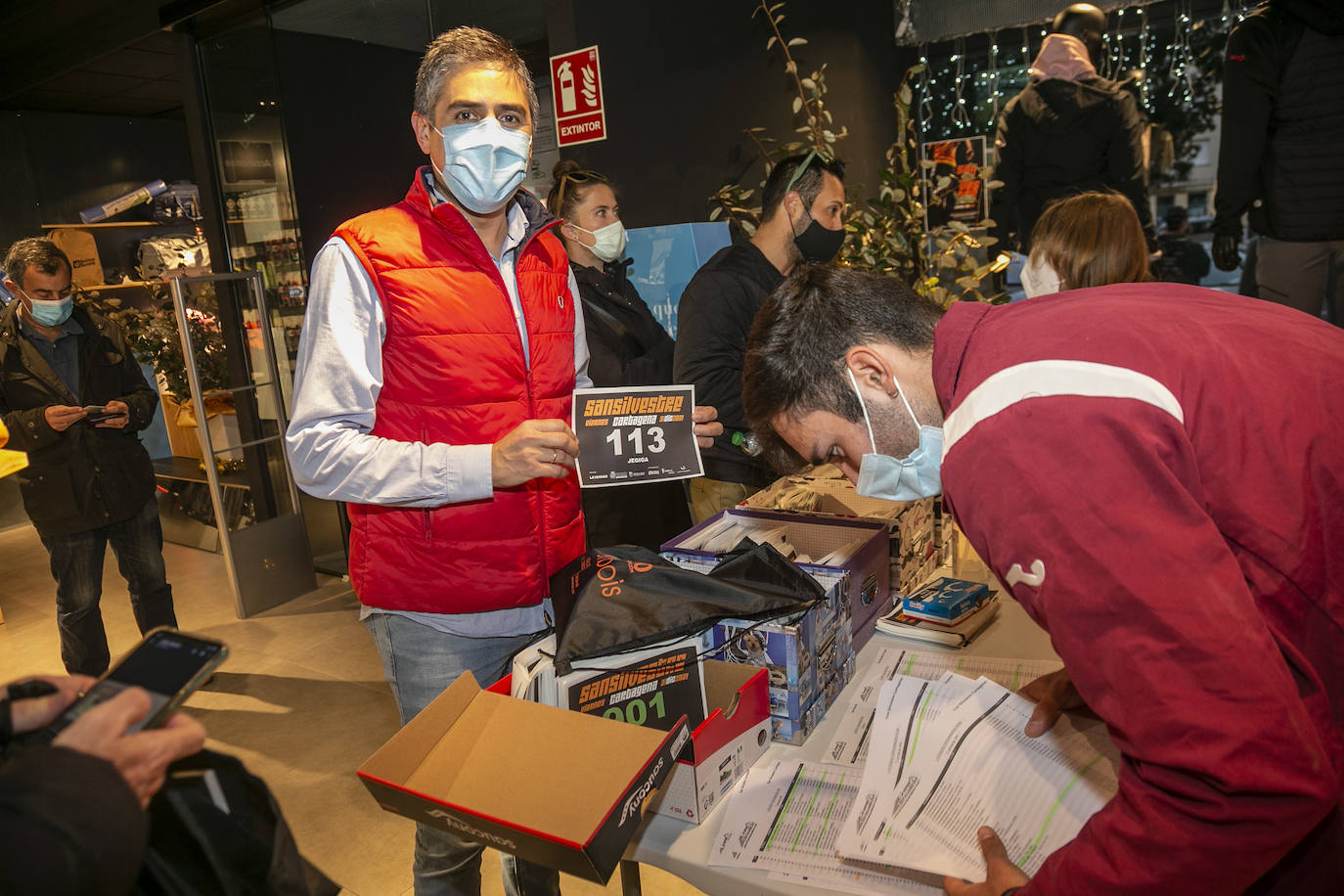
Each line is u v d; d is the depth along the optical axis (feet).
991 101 11.31
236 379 15.25
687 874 3.25
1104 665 2.11
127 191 22.82
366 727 9.77
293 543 14.20
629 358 8.62
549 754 3.30
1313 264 9.35
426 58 4.91
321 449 4.62
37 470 9.91
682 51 11.51
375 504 4.70
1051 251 6.68
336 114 14.57
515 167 4.78
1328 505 2.34
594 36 12.08
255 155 14.42
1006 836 2.97
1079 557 2.10
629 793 2.94
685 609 3.92
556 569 5.20
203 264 21.40
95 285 20.68
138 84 19.20
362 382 4.63
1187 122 9.98
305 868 2.73
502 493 4.87
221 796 2.58
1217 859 2.06
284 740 9.55
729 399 7.80
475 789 3.31
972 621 4.86
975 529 2.36
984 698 3.65
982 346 2.56
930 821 3.08
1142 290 2.83
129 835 1.85
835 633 4.26
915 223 9.89
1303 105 9.04
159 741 2.05
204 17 14.01
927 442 3.08
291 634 12.71
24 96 19.08
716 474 8.11
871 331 3.05
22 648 13.24
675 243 10.98
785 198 7.68
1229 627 2.00
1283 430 2.34
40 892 1.69
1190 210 10.18
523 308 5.10
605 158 12.46
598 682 3.61
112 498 10.24
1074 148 10.52
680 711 3.85
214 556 17.24
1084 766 3.22
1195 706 1.98
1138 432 2.14
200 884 2.60
